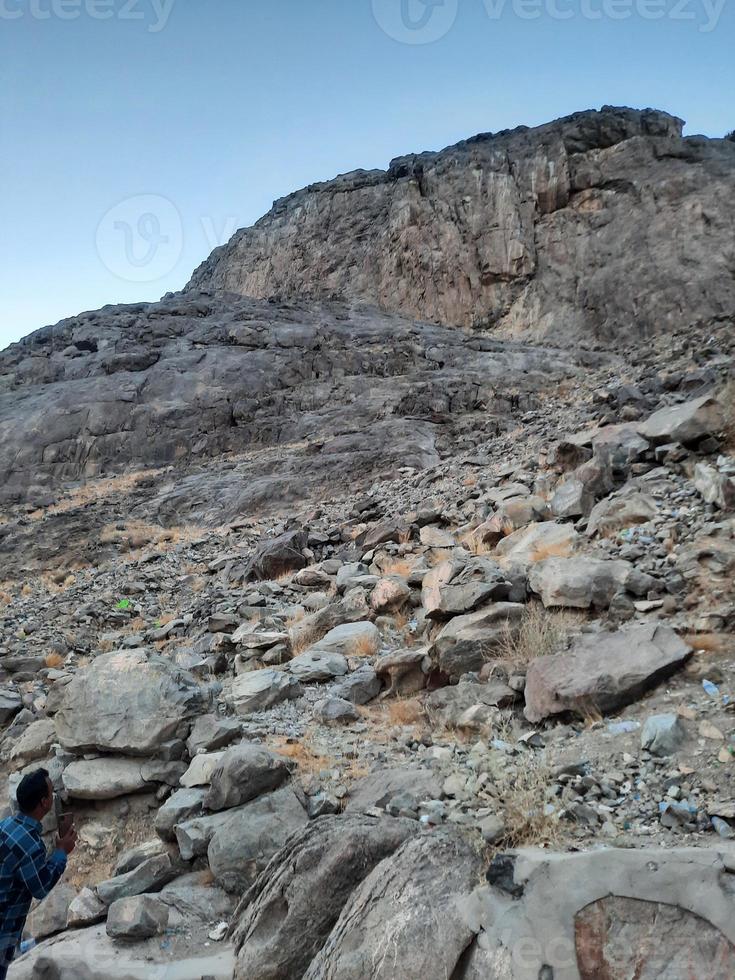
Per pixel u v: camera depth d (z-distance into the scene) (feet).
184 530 78.59
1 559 77.71
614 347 156.87
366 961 11.45
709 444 31.07
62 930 16.55
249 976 12.84
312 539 48.24
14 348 162.71
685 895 10.52
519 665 20.75
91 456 119.44
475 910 11.36
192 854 16.67
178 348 141.49
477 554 34.06
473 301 186.60
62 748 22.27
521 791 14.25
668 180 178.29
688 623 19.80
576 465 39.86
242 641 29.58
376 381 126.82
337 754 19.13
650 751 15.40
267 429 115.65
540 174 192.95
